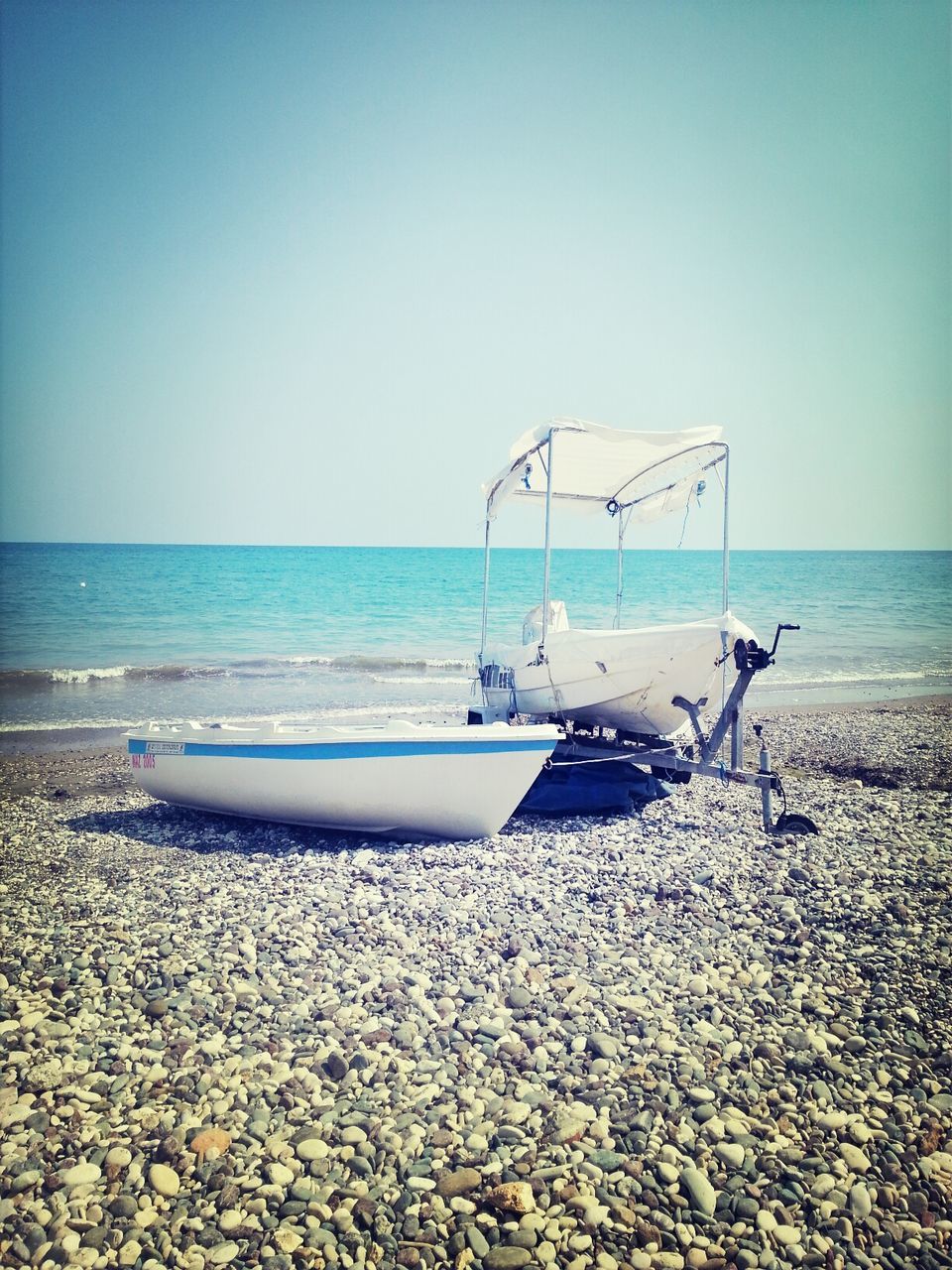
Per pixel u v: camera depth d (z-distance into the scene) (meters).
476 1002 4.44
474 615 31.78
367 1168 3.25
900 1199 3.13
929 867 6.66
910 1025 4.31
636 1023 4.26
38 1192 3.15
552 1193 3.14
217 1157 3.30
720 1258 2.86
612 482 10.14
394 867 6.52
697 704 7.81
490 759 6.95
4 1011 4.41
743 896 5.95
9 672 18.86
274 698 16.48
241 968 4.85
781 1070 3.89
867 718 14.54
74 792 9.62
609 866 6.50
